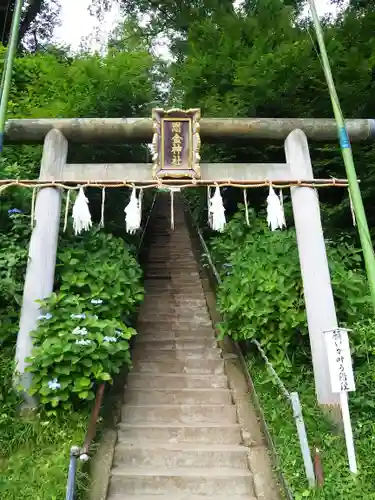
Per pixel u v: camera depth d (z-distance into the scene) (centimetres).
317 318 526
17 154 768
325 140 621
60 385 463
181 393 580
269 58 776
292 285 564
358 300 564
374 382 488
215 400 575
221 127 603
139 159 853
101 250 614
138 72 822
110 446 472
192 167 578
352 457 407
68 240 623
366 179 729
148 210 1329
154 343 703
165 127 591
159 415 546
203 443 499
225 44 918
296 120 609
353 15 866
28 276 542
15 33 541
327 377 500
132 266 620
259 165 591
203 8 1177
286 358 554
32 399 485
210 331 739
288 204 773
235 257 657
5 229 626
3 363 509
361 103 764
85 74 800
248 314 555
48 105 805
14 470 401
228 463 468
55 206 571
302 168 586
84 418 472
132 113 802
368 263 427
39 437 442
